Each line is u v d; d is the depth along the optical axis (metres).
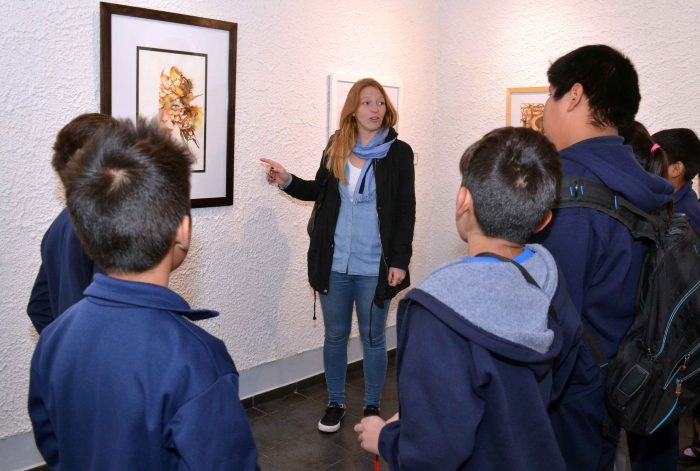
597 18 3.02
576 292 1.17
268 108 2.80
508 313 0.91
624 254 1.19
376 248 2.57
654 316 1.21
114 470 0.82
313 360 3.25
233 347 2.84
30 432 2.26
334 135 2.61
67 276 1.37
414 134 3.62
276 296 3.00
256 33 2.70
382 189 2.52
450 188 3.72
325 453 2.54
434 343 0.90
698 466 2.47
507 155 0.97
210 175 2.60
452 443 0.86
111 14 2.21
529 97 3.28
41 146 2.13
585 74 1.23
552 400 1.14
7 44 2.01
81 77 2.20
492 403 0.89
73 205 0.88
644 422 1.22
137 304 0.86
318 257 2.59
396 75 3.42
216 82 2.57
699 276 1.20
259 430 2.73
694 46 2.72
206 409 0.83
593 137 1.24
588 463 1.26
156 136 0.94
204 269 2.66
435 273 0.97
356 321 3.44
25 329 2.18
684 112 2.78
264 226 2.88
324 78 3.03
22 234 2.12
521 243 1.00
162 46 2.37
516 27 3.31
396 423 1.01
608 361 1.25
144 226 0.87
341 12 3.06
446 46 3.62
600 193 1.19
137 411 0.82
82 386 0.86
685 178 2.03
